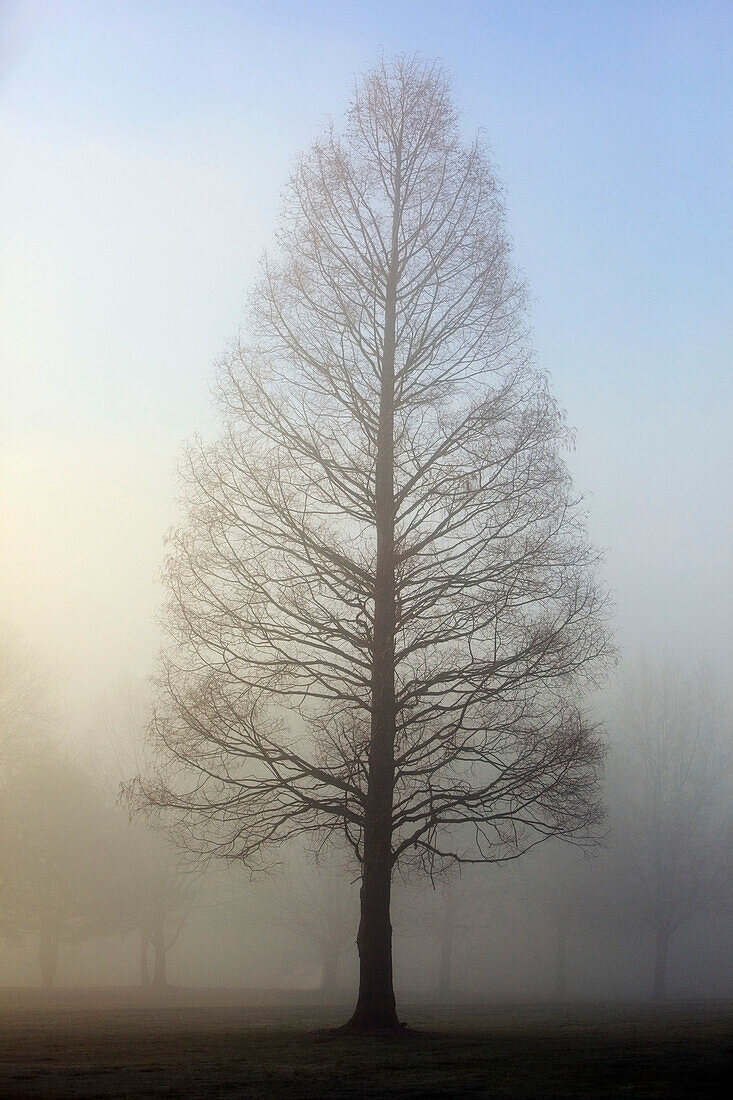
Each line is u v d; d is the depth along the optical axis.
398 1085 8.65
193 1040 13.54
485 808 16.45
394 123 19.53
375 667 16.34
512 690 16.59
